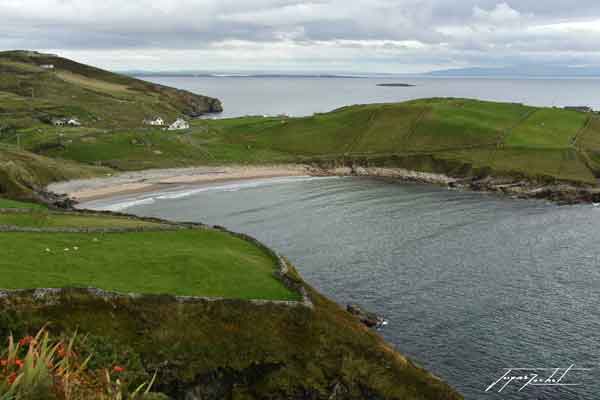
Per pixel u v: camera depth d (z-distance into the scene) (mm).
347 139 178375
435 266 74938
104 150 153875
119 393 16156
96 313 38500
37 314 36625
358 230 93312
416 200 119938
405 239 87938
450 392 42906
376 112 193750
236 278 47844
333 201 117625
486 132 169000
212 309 42188
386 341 52438
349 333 44750
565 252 82250
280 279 49219
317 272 71875
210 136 186250
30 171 119188
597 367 49469
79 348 30547
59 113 198875
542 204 117375
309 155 167625
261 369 40125
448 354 51156
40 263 44156
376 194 126312
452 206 114062
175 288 43906
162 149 161000
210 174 145375
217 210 107438
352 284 67812
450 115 185125
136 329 38812
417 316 58875
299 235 89750
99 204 110500
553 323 57688
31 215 60625
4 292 36969
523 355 51250
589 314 59938
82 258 47031
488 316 59094
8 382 14016
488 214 106875
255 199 118750
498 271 73312
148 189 126750
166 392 36938
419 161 155500
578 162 145625
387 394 41062
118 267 46250
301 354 41531
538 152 151500
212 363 39000
